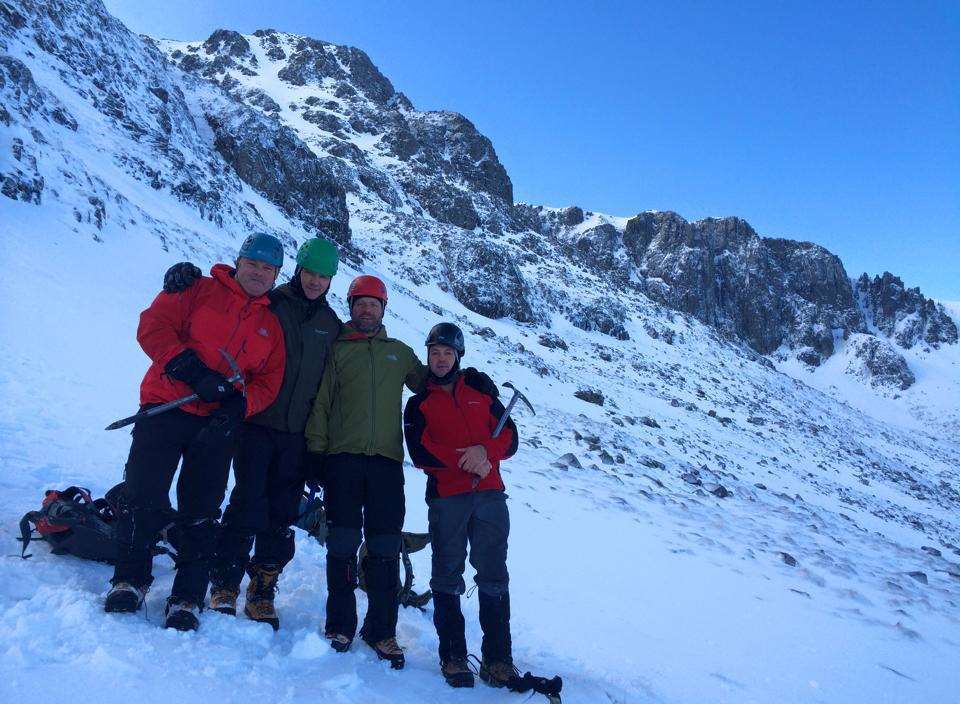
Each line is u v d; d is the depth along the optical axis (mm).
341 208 51094
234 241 28812
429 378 3898
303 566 4578
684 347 78250
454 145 109812
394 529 3633
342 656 3268
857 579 10062
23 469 5281
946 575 12961
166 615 3104
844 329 162625
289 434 3635
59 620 2670
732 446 38281
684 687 4301
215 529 3256
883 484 45562
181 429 3264
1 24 31953
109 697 2207
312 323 3699
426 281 55938
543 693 3264
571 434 19609
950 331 172750
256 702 2490
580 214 162375
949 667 6426
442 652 3463
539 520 8516
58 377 9055
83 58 36656
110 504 3906
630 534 9102
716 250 160250
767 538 11852
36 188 17484
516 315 58438
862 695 5102
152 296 16188
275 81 111812
